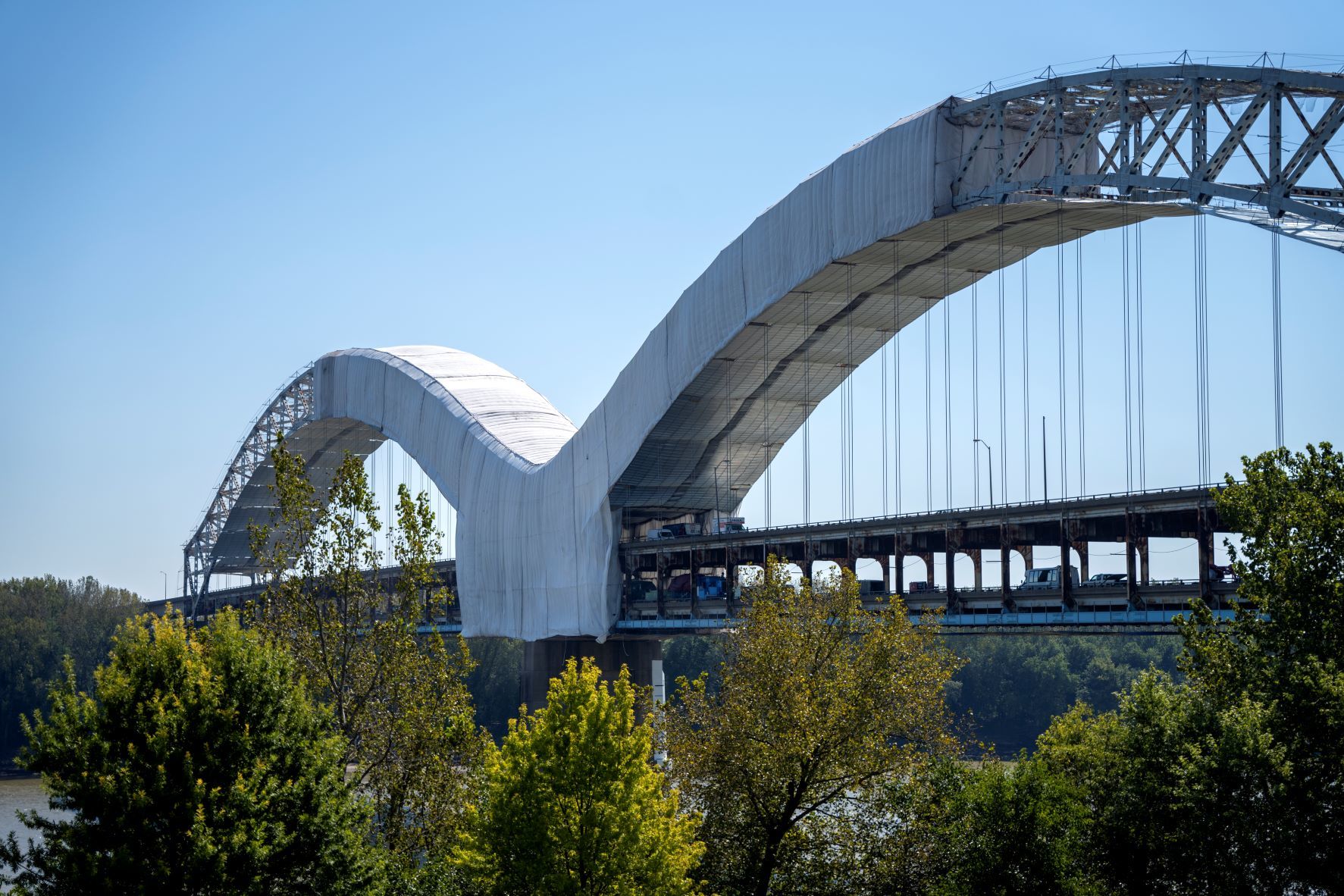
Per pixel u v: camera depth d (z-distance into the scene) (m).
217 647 34.19
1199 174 51.78
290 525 42.16
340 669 40.72
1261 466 40.72
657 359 83.75
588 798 36.34
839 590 43.53
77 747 31.34
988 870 38.62
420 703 40.28
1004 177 61.69
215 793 30.48
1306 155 47.44
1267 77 49.28
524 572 96.62
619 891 35.34
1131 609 55.03
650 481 90.31
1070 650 147.25
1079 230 67.06
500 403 108.12
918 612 67.19
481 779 39.12
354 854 32.66
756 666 41.81
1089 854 39.81
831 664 41.94
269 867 31.64
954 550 64.69
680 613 84.88
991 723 140.00
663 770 42.47
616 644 97.81
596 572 89.88
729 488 94.19
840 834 41.69
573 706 37.66
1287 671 36.62
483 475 101.75
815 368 83.38
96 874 29.45
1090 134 57.59
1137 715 39.31
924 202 65.38
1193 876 36.22
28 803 98.19
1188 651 40.91
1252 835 34.25
